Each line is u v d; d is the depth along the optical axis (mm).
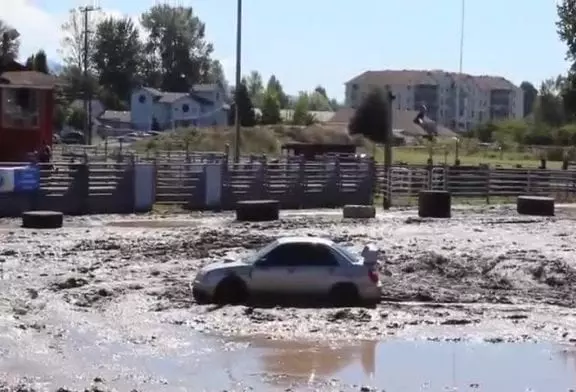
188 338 31281
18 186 72438
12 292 39688
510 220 78938
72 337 31203
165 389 24812
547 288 44812
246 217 73688
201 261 50062
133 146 157625
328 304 38094
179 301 38375
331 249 38438
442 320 34875
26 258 49969
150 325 33344
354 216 77812
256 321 34156
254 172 86188
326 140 168875
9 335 31141
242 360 28281
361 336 31938
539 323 34688
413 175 97375
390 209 88875
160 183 82438
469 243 60469
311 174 89875
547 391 25156
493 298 41125
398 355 29219
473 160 157875
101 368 27016
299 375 26547
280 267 38094
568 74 151750
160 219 74062
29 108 84812
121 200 78250
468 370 27391
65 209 75188
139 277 44656
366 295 38031
